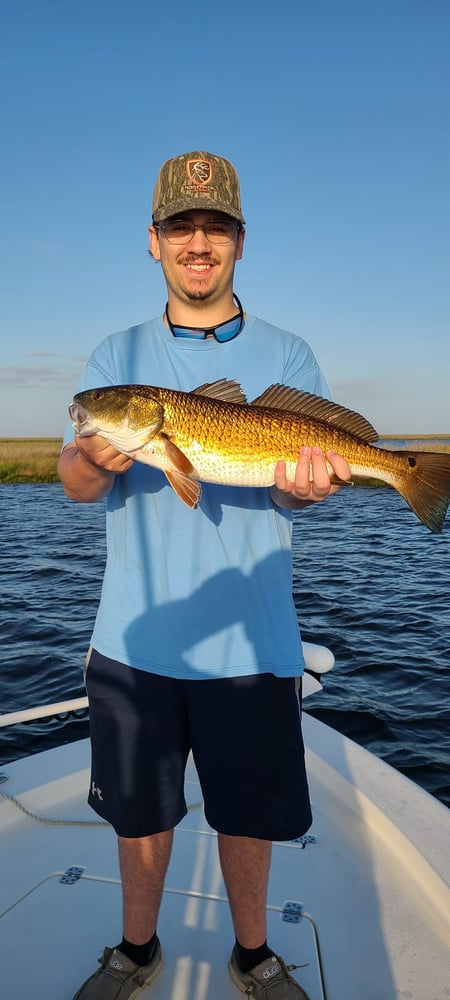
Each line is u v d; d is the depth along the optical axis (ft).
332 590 34.96
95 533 58.44
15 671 23.71
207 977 8.10
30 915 9.07
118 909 9.21
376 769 11.73
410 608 31.09
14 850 10.39
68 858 10.23
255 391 8.80
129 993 7.68
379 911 9.11
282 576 8.27
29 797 11.28
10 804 11.14
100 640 8.09
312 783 11.98
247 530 8.21
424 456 9.77
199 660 7.73
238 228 9.01
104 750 7.94
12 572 40.47
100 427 7.91
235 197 8.59
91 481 8.07
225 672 7.74
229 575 7.89
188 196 8.17
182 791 8.13
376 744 18.37
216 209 8.16
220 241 8.45
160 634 7.79
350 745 12.52
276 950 8.43
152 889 7.87
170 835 8.06
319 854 10.25
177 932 8.84
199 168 8.31
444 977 8.05
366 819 10.84
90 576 39.24
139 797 7.73
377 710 20.27
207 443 8.49
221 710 7.73
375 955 8.38
